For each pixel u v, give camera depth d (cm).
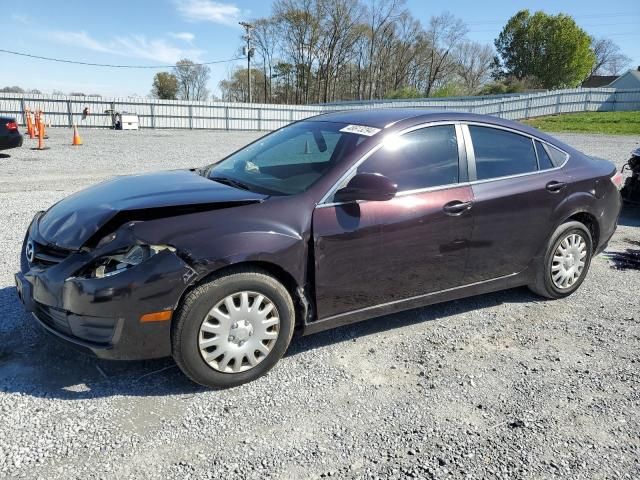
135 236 275
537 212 407
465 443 261
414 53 7562
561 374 331
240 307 293
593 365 344
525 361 346
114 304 267
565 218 427
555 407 295
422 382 316
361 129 360
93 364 317
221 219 291
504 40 7050
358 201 326
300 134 398
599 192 448
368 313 347
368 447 255
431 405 292
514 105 3419
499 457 251
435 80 7712
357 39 7425
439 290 375
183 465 238
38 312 301
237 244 284
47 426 259
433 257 359
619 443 265
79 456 239
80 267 273
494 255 392
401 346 361
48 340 342
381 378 319
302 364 331
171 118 3148
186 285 274
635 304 448
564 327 399
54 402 279
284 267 301
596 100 3603
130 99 3008
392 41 7556
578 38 6444
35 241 307
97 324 274
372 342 365
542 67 6619
